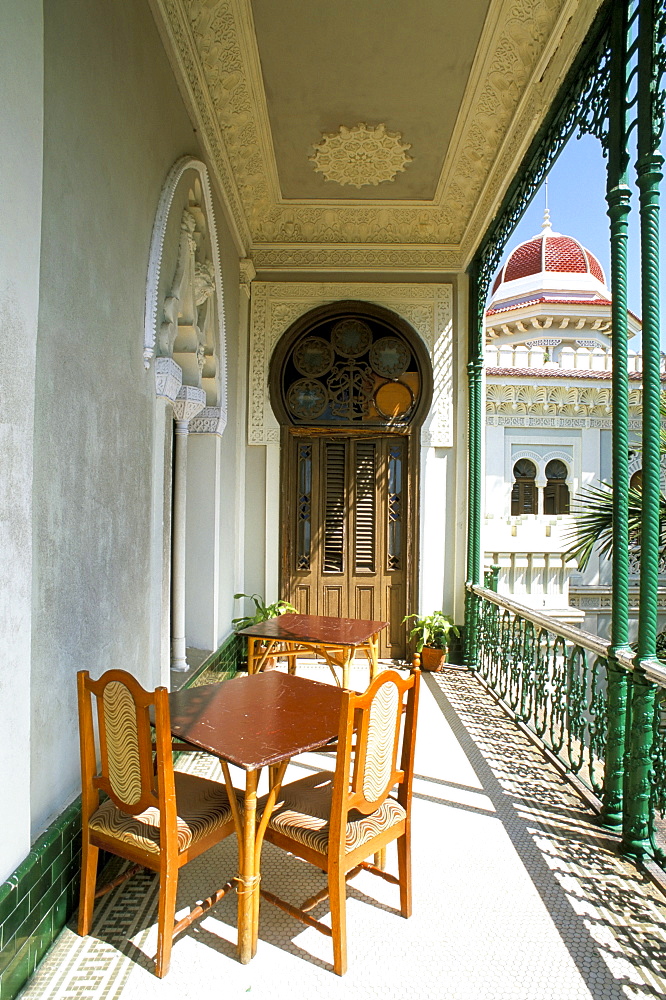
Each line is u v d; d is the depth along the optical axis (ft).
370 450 20.51
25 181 5.76
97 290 7.81
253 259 20.27
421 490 20.02
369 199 18.86
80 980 6.29
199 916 7.22
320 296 20.18
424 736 13.76
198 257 13.52
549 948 7.04
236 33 12.53
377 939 7.11
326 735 7.16
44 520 6.56
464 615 19.89
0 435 5.48
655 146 8.72
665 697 8.96
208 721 7.62
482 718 14.98
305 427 20.18
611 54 10.03
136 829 6.65
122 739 6.53
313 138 16.11
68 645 7.19
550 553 28.94
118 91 8.42
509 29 12.53
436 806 10.53
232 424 18.11
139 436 9.55
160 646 10.35
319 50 13.06
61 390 6.87
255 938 6.73
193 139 12.92
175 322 11.10
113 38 8.21
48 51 6.42
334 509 20.43
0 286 5.42
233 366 18.28
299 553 20.40
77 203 7.17
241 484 19.61
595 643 10.43
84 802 6.98
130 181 8.96
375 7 11.96
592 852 9.12
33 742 6.50
